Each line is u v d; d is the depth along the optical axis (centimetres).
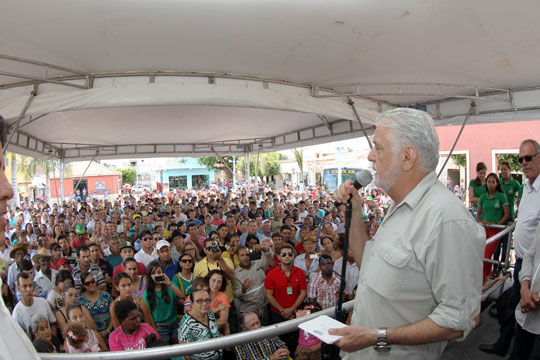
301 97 579
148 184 4819
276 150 1296
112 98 496
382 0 346
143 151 1381
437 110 698
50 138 1120
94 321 371
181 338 298
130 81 507
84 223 975
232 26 393
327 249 479
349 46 450
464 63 507
